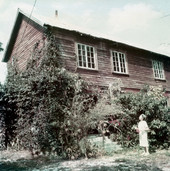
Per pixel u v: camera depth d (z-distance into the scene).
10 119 10.88
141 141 9.88
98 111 10.31
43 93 10.66
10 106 10.83
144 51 19.31
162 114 11.70
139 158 8.74
